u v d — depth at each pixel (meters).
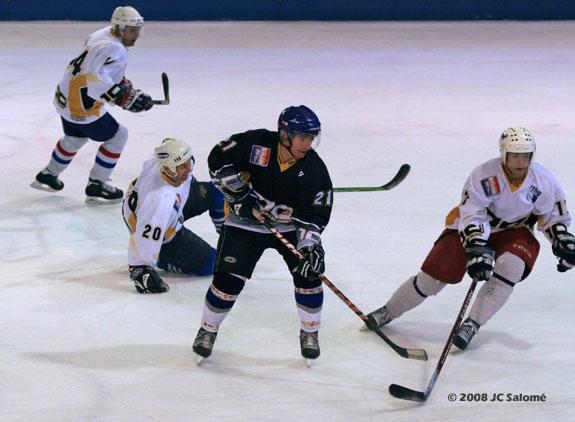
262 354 14.73
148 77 35.97
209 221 21.06
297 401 13.27
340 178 24.17
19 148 26.66
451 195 22.91
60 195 22.86
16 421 12.53
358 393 13.53
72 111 21.41
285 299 16.89
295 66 38.78
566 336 15.52
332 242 19.67
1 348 14.71
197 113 30.77
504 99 33.53
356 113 31.27
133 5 48.91
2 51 40.50
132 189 16.78
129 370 14.08
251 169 13.62
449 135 28.61
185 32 46.38
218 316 14.20
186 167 16.38
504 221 14.84
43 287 17.17
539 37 46.59
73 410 12.85
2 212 21.42
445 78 37.03
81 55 21.14
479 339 15.41
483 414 12.97
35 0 48.12
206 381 13.80
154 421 12.61
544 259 18.91
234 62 39.31
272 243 14.25
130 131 28.56
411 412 13.01
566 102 33.16
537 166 14.68
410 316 16.31
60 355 14.52
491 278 14.84
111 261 18.59
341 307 16.56
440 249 15.04
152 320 15.88
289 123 12.97
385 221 21.02
